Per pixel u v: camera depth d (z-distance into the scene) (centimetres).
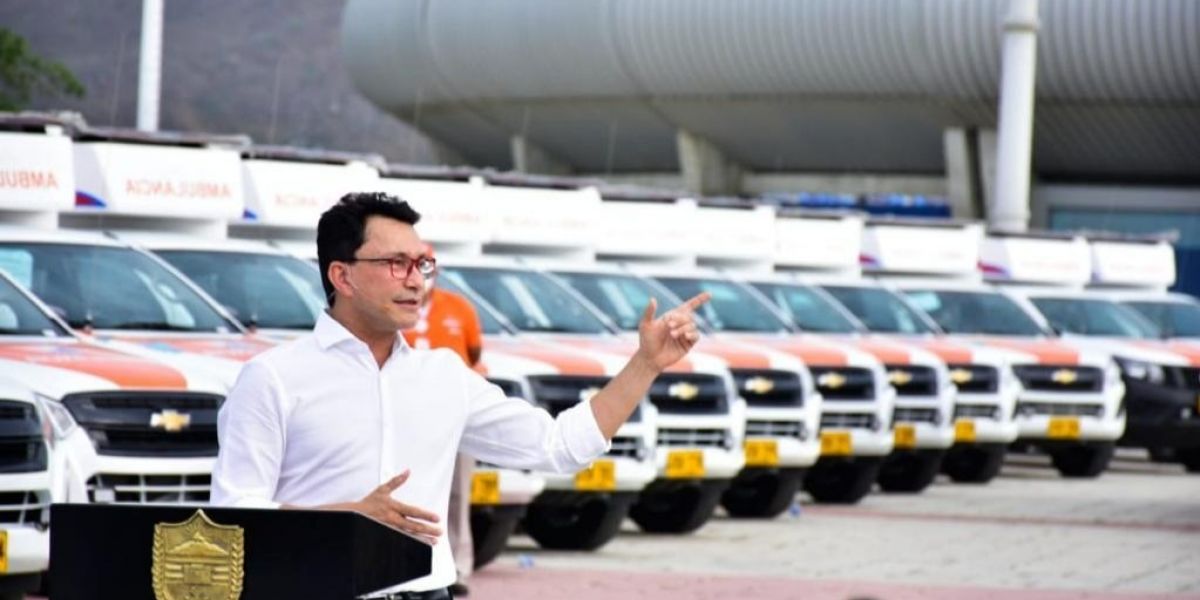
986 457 2558
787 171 7006
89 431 1223
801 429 2039
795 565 1700
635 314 2091
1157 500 2408
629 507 1903
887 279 2794
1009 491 2489
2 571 1173
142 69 2919
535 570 1619
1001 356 2533
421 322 1474
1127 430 2784
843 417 2205
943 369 2389
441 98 7694
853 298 2570
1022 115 4128
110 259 1483
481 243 2009
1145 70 5697
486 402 661
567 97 7181
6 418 1184
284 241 1766
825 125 6588
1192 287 6203
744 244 2441
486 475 1564
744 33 6444
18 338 1348
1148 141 5969
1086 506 2303
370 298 643
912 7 6009
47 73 5775
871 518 2111
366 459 641
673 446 1848
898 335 2562
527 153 7625
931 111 6197
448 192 1928
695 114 6881
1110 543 1928
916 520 2102
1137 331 2931
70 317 1421
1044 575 1672
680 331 654
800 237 2589
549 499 1686
